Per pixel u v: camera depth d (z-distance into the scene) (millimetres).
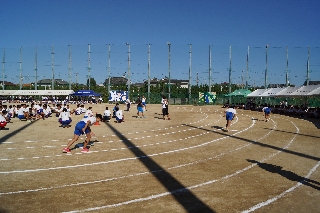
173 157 9586
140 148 11141
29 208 5164
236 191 6215
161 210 5133
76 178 7102
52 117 25094
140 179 7062
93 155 9805
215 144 12141
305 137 14258
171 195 5934
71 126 18391
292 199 5746
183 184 6684
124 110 35531
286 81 54031
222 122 21688
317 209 5246
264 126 19203
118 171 7793
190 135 14734
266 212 5102
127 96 55625
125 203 5457
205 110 38000
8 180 6891
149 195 5922
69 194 5938
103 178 7125
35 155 9719
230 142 12656
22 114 21859
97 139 13273
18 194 5914
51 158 9297
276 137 14211
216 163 8766
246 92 42812
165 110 23641
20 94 58969
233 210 5180
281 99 45719
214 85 68688
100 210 5109
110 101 55344
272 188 6426
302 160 9203
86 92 54406
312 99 38562
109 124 19891
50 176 7258
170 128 17672
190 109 40500
